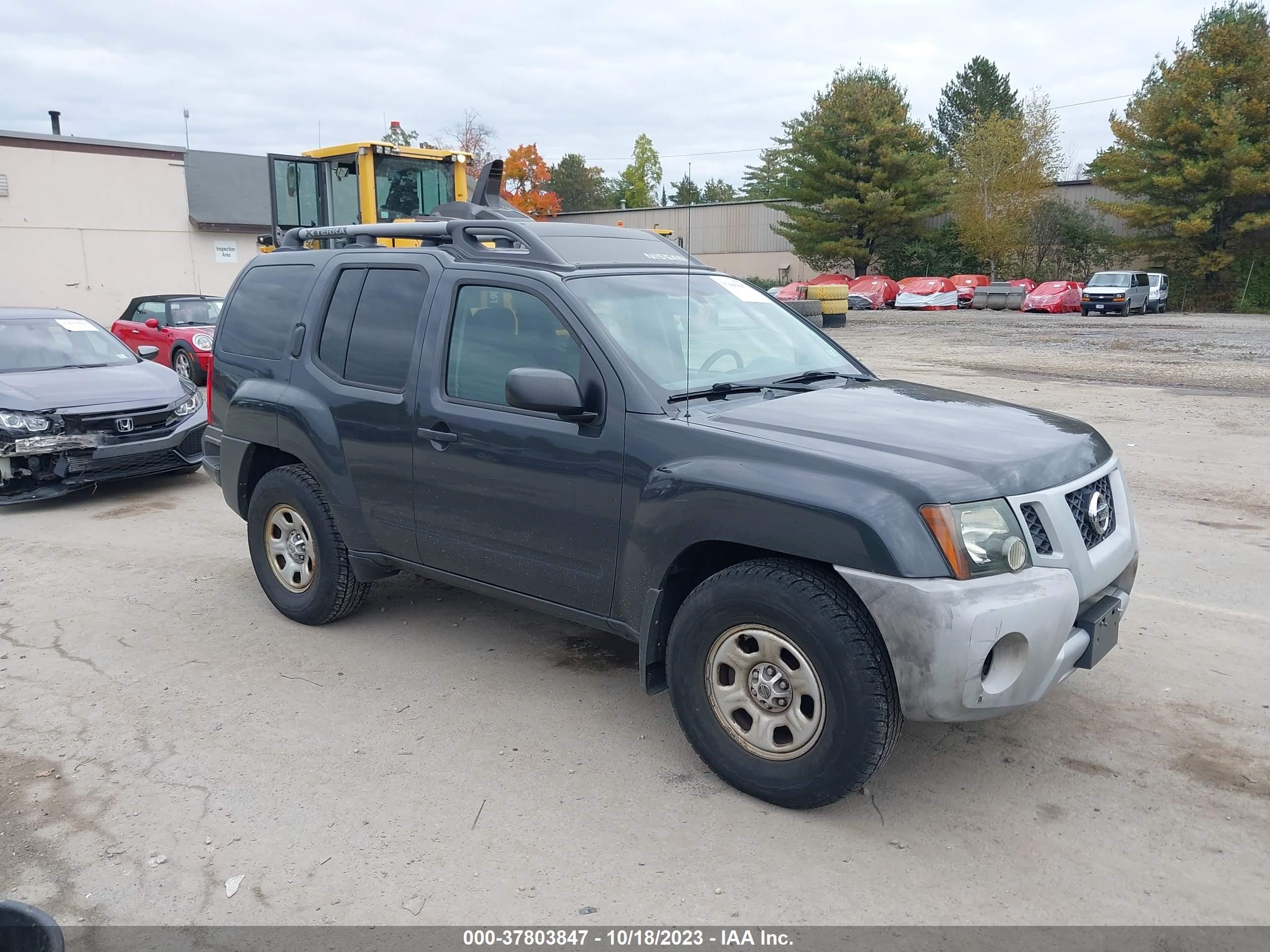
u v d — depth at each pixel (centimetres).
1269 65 4059
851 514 306
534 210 4706
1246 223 4109
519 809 344
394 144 1449
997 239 4903
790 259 5650
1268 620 509
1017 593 306
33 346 911
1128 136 4359
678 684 359
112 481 934
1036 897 291
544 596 411
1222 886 295
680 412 368
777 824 332
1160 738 387
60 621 537
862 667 309
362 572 489
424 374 438
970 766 368
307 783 363
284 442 502
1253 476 838
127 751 388
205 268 2886
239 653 489
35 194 2508
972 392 1388
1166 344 2309
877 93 5003
